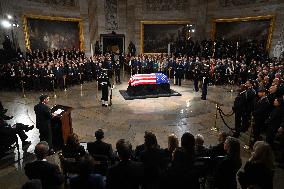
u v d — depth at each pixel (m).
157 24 24.50
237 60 18.36
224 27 21.81
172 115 10.37
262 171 3.35
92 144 4.75
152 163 3.84
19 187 5.51
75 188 3.18
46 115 6.52
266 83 10.14
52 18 20.55
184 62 18.66
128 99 12.85
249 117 8.13
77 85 16.48
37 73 14.70
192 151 3.64
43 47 20.31
